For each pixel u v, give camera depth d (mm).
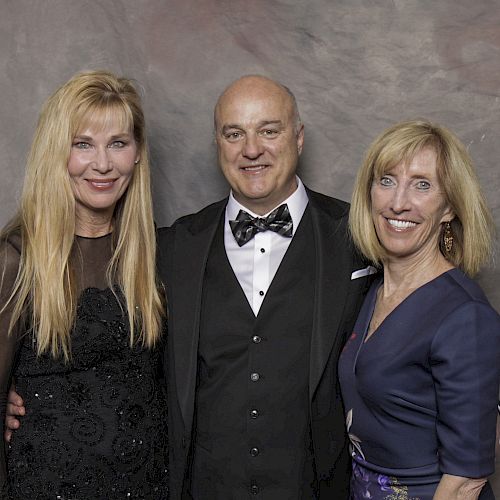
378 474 1947
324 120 2736
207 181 2830
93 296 2068
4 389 2010
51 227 2021
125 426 2020
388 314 1955
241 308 2232
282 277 2248
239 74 2762
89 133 2023
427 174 1896
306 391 2176
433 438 1873
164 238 2352
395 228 1941
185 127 2812
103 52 2834
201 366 2254
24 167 2908
